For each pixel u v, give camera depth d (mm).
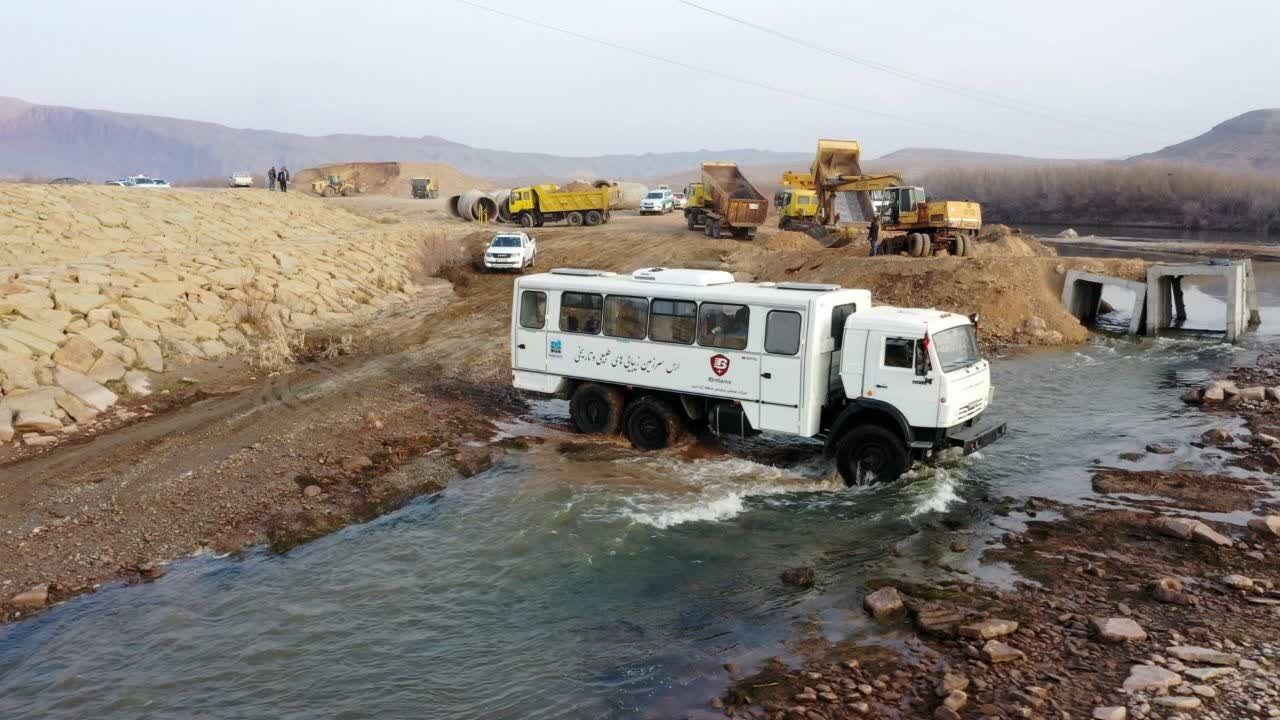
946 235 31984
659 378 13969
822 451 14133
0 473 12758
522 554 10320
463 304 27344
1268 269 44344
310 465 13234
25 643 8500
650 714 7027
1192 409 16625
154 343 18641
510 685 7633
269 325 21891
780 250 33812
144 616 8984
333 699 7512
